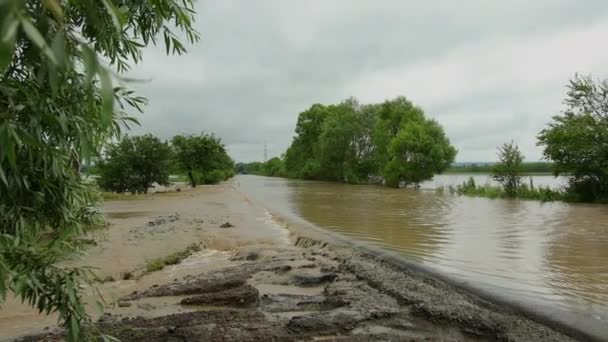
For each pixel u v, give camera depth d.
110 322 5.12
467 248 9.68
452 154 41.38
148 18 3.42
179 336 4.61
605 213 16.95
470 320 5.02
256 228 13.87
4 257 2.60
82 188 3.30
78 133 2.73
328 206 21.41
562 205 20.78
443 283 6.72
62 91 2.60
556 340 4.51
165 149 33.31
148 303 6.02
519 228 12.90
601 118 22.34
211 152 45.22
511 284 6.56
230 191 37.09
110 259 8.73
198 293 6.47
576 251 9.23
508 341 4.54
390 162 42.84
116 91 2.86
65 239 3.20
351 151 58.59
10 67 2.33
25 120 2.44
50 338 4.77
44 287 2.80
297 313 5.49
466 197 27.20
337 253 9.38
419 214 17.11
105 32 2.62
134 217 16.78
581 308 5.42
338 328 4.88
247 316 5.28
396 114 51.84
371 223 14.37
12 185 2.66
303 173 78.62
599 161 21.48
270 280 7.20
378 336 4.67
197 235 12.20
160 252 9.65
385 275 7.22
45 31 1.75
